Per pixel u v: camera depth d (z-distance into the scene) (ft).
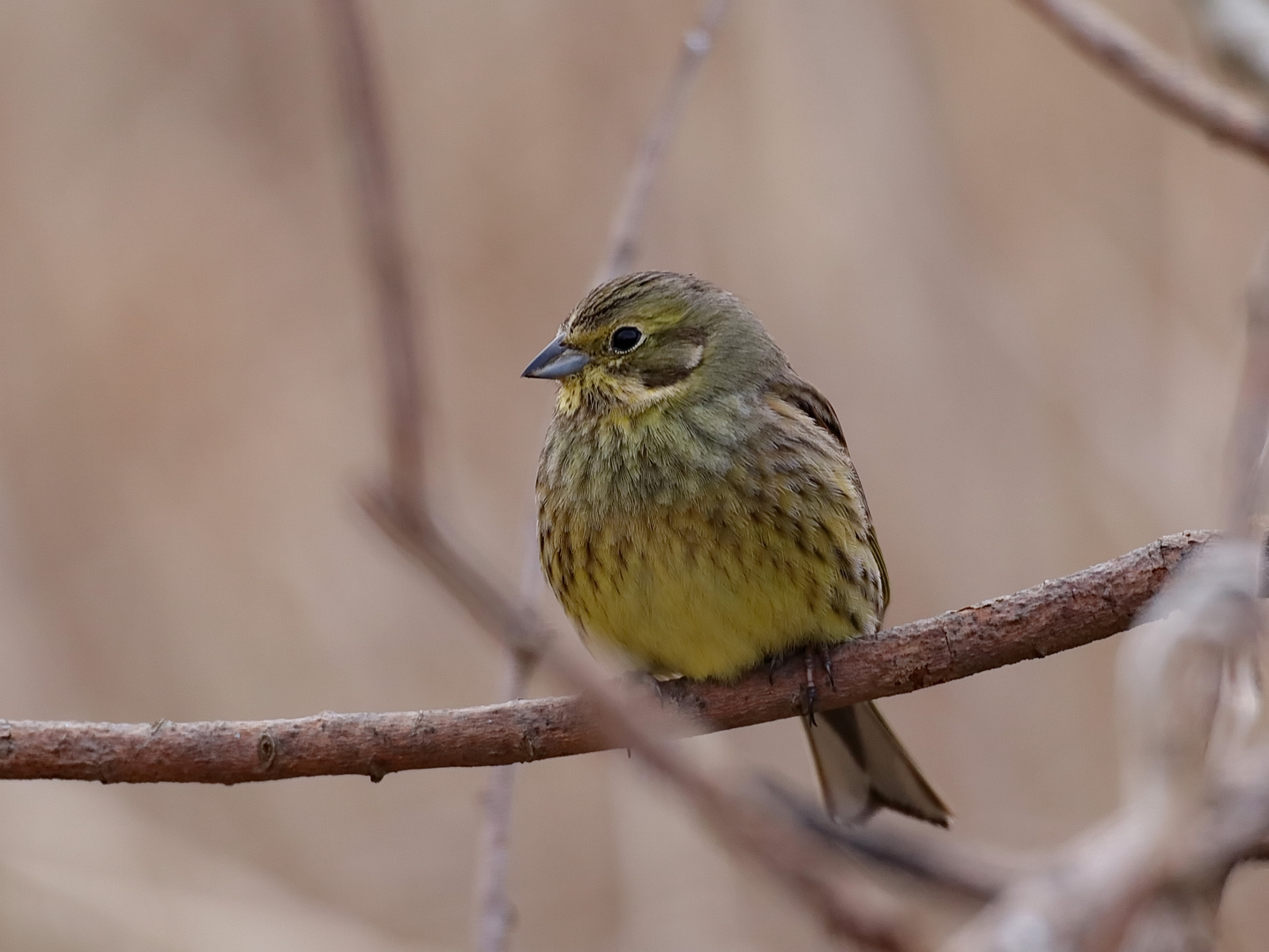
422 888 41.68
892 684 23.68
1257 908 33.78
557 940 39.50
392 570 43.34
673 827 36.27
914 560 37.50
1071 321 38.78
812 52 40.24
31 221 45.32
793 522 26.12
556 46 44.96
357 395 44.78
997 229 40.19
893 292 38.68
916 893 27.12
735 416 26.89
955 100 41.24
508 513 40.91
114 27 47.26
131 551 43.16
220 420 44.50
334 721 21.59
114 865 38.24
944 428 38.09
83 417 43.98
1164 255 39.58
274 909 38.40
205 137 46.83
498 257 43.62
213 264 45.52
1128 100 40.91
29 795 39.04
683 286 28.48
